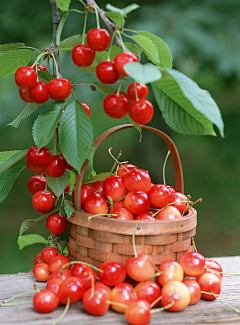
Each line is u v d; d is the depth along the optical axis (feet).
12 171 2.63
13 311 2.27
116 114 2.30
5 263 5.56
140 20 4.33
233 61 4.36
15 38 4.71
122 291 2.24
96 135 8.43
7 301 2.30
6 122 4.87
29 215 7.57
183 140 8.89
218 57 4.36
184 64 4.68
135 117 2.26
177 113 2.33
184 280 2.37
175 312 2.28
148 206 2.43
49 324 2.19
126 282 2.35
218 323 2.23
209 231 7.03
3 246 6.18
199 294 2.33
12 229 6.91
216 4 4.73
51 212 2.56
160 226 2.33
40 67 2.54
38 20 4.64
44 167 2.48
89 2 2.31
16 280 2.55
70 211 2.42
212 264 2.52
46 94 2.38
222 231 7.02
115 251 2.35
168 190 2.48
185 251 2.42
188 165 8.69
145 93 2.30
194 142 8.90
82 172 2.43
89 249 2.41
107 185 2.49
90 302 2.21
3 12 4.62
